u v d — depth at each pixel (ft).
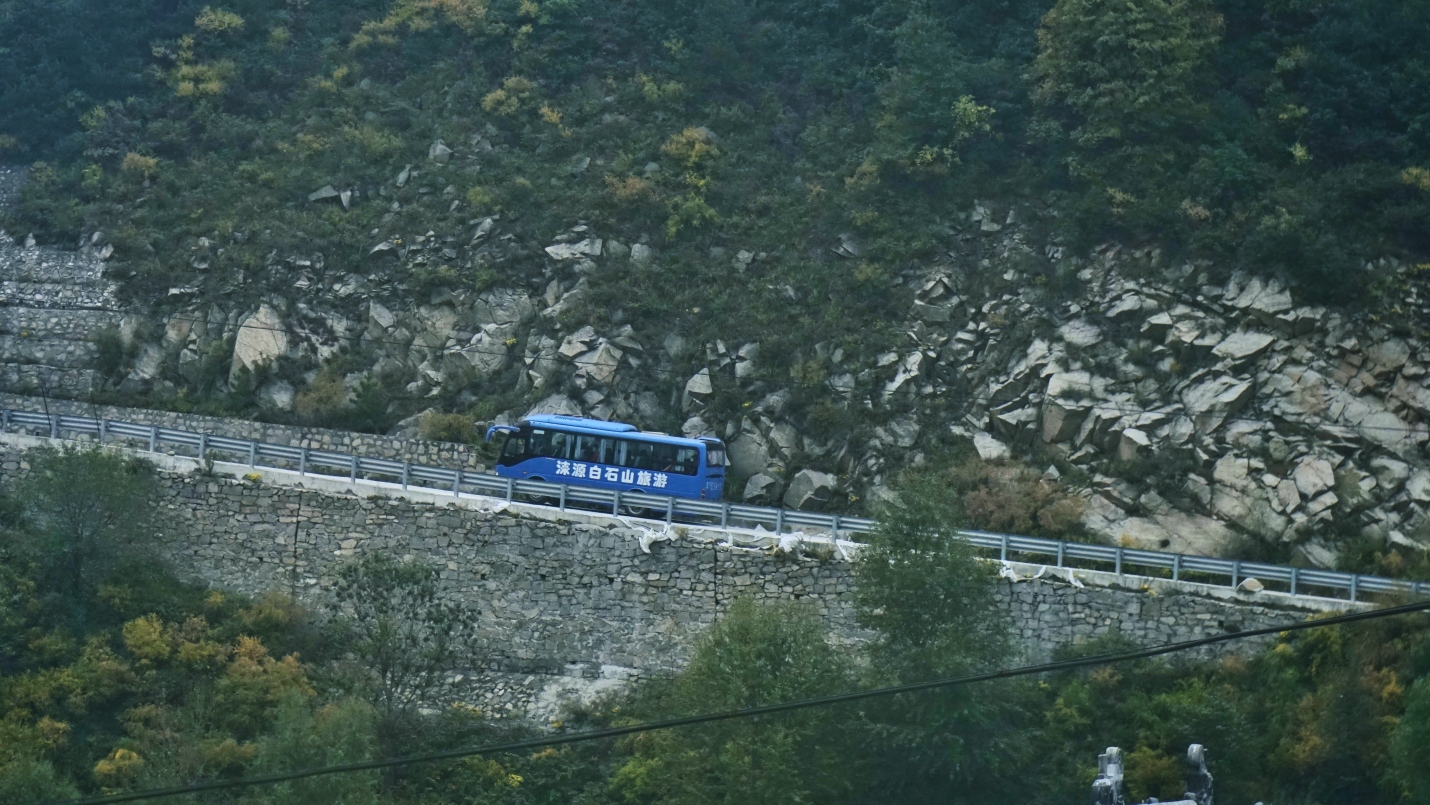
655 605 162.50
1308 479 178.60
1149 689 154.40
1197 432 183.21
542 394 198.70
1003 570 161.07
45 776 133.18
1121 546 174.29
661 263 212.23
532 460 182.09
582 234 212.84
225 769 138.10
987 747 142.31
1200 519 177.78
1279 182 202.90
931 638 146.00
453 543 164.96
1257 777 143.54
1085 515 178.50
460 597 163.43
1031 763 145.28
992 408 190.80
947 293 202.69
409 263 212.02
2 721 143.02
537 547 164.55
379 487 166.91
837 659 147.13
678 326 204.44
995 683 145.18
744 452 192.65
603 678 160.25
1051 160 211.82
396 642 152.25
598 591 163.32
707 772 139.74
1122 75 211.20
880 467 189.06
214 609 160.35
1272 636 156.97
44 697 145.69
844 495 188.03
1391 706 145.48
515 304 206.90
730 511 167.43
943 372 196.34
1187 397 186.09
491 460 192.44
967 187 212.84
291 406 200.64
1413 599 154.61
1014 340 195.42
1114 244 199.62
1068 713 149.38
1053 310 197.06
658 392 199.41
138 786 133.90
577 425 182.80
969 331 199.00
